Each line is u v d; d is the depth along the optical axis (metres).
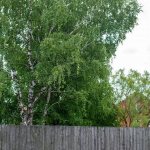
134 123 36.50
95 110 27.77
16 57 23.97
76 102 24.62
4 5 23.81
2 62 24.08
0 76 23.11
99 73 23.77
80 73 23.72
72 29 24.34
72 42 22.47
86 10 24.41
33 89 24.22
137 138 20.95
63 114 26.00
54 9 23.05
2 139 20.16
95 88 26.16
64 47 22.41
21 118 24.88
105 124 29.45
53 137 20.42
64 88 24.58
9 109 25.31
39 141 20.33
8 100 25.09
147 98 37.31
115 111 30.77
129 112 37.00
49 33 23.42
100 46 24.25
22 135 20.27
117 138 20.81
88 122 27.31
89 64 23.75
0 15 23.61
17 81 24.33
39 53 23.84
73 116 25.78
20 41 24.38
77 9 24.20
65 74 23.53
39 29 24.19
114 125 29.81
